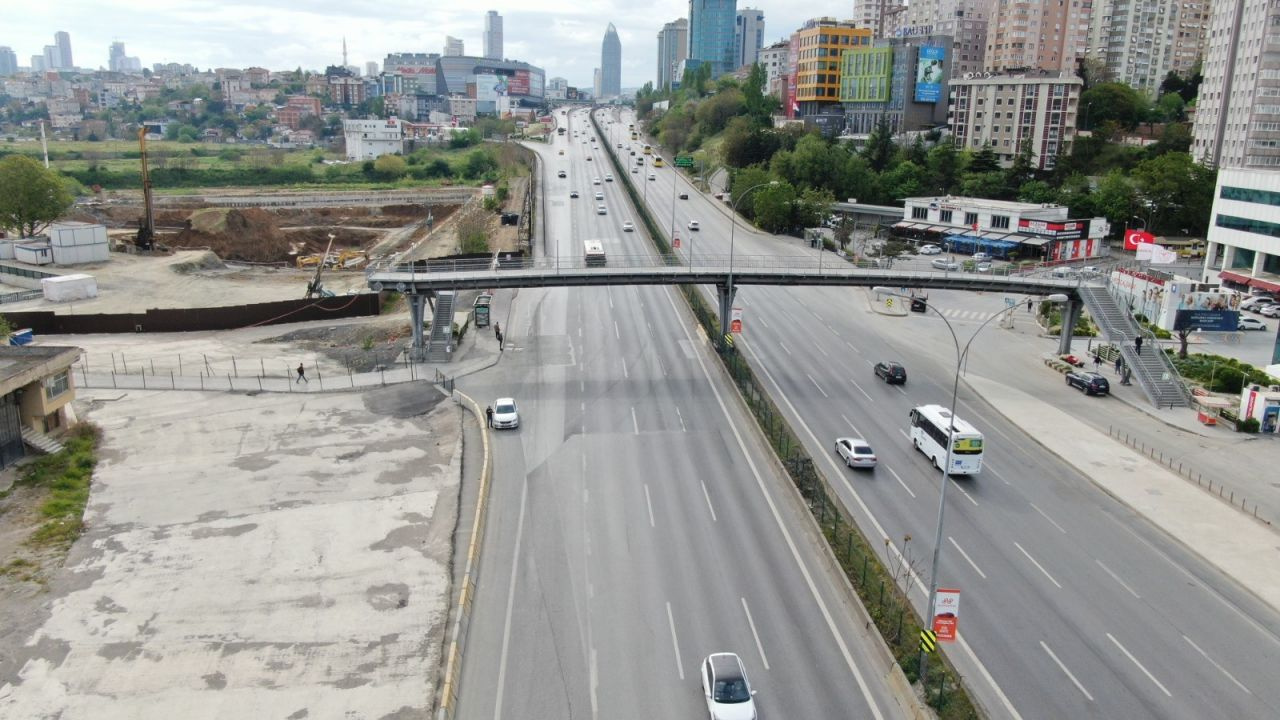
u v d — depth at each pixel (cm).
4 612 3928
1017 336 9269
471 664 3547
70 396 6162
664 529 4719
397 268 10312
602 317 9581
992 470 5675
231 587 4147
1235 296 9469
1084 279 8375
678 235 13838
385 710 3284
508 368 7769
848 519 4812
